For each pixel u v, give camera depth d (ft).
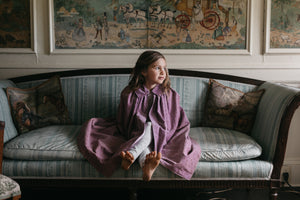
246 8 7.70
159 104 6.32
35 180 5.56
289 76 7.79
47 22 7.70
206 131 6.50
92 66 7.80
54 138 5.93
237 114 6.77
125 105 6.34
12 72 7.77
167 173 5.41
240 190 7.20
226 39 7.79
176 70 7.63
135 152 5.31
